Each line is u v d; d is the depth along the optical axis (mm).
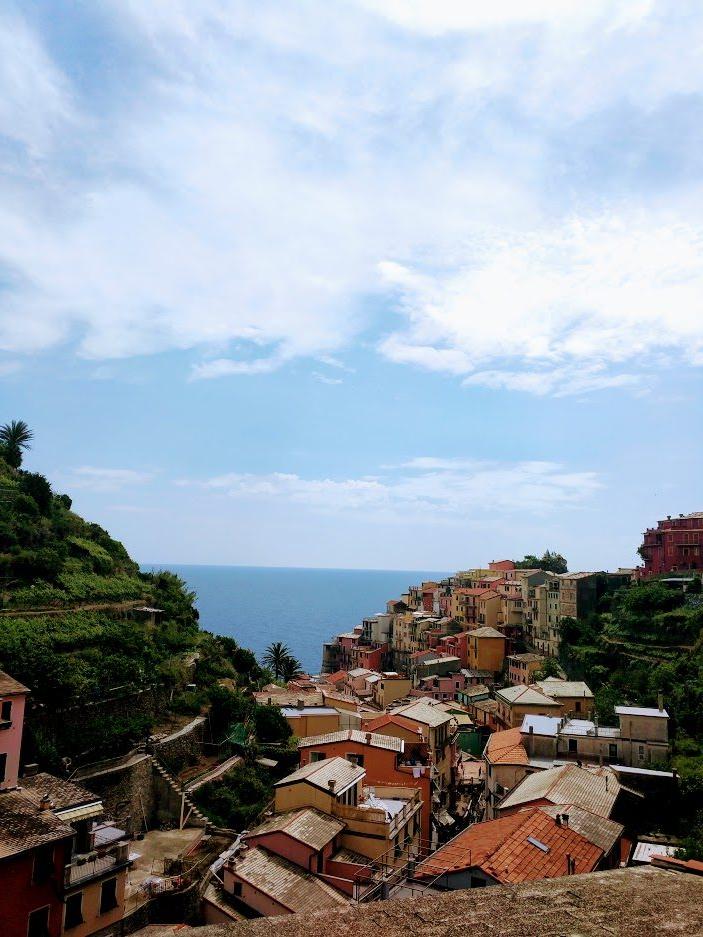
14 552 64500
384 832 38594
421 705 67562
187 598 87438
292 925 4504
